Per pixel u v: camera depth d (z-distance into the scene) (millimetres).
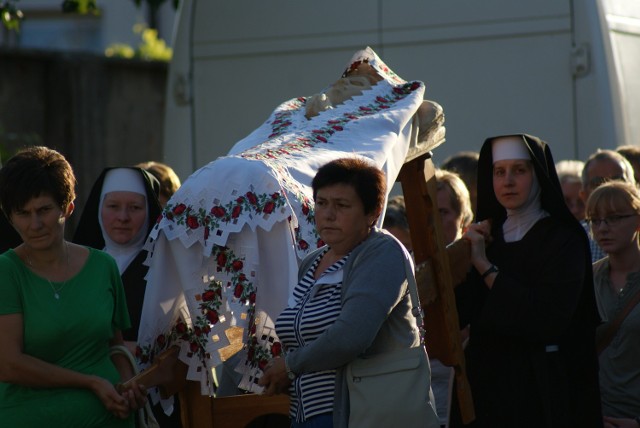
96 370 10289
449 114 21109
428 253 12828
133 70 33719
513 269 13000
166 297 10578
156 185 13656
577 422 13148
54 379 9953
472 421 12930
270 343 10633
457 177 15289
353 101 12672
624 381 13883
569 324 12883
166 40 51812
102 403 10148
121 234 13047
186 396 10930
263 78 21875
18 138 31078
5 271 10023
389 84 13047
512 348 12938
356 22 21453
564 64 20703
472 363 13234
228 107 22047
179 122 22297
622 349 13875
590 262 13125
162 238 10492
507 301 12609
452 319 12875
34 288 10102
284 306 10438
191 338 10594
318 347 9609
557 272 12758
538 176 13062
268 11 21875
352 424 9812
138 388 10172
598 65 20516
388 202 15109
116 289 10719
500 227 13484
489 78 20953
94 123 32562
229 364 12523
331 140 11648
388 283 9766
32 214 9922
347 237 10039
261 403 11055
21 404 10000
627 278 14078
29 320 10000
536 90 20781
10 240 13305
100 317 10281
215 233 10211
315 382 10070
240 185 10336
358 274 9836
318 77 21625
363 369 9883
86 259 10523
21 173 9922
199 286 10359
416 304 10078
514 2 20875
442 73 21125
